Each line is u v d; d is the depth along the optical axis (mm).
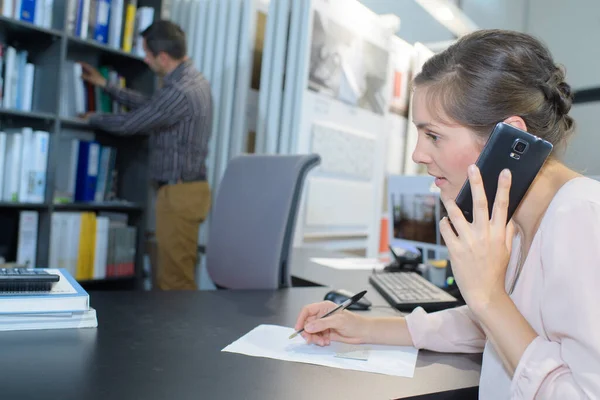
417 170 4098
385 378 737
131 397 600
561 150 718
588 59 4102
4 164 2344
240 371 717
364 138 3285
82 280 2607
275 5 2871
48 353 729
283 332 923
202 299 1166
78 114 2641
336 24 2994
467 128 683
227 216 1875
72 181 2639
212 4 3039
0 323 812
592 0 4082
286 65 2898
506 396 671
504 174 646
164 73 2648
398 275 1565
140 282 2906
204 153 2654
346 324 889
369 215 3422
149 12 2859
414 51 3936
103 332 854
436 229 1940
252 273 1730
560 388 570
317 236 3031
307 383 692
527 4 4457
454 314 919
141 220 2883
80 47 2635
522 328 627
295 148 2797
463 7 4672
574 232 586
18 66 2393
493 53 671
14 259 2496
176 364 726
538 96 675
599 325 549
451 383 736
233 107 2969
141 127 2527
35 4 2367
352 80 3129
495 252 647
